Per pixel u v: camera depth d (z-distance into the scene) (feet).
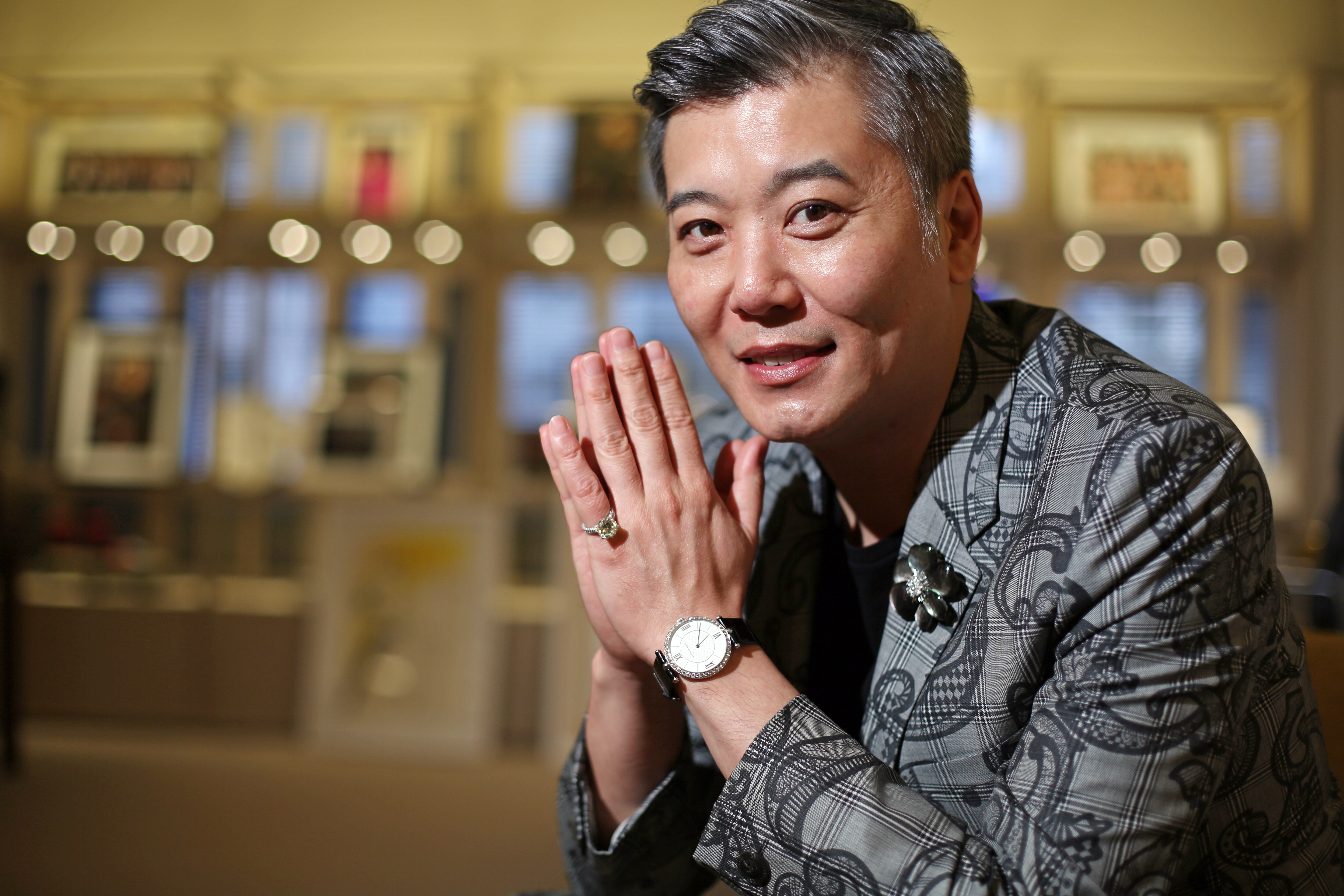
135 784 10.48
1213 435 2.28
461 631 12.03
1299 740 2.47
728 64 2.33
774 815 2.21
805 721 2.31
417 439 12.93
